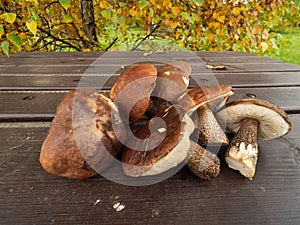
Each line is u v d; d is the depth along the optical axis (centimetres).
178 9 86
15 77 52
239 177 24
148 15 97
